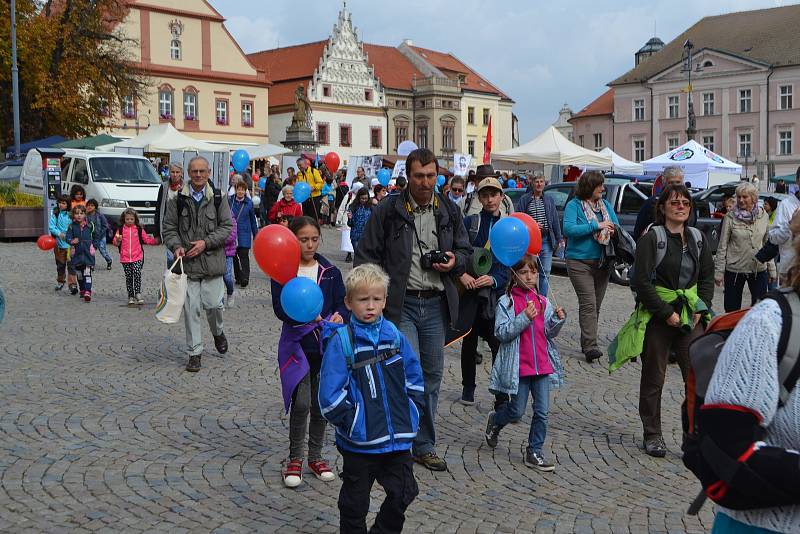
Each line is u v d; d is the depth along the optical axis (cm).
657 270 625
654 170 3178
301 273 581
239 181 1552
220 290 906
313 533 480
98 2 4219
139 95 4575
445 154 8219
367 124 7769
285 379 554
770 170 5484
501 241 595
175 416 712
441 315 602
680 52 7962
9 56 3825
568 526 495
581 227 948
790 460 231
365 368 425
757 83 7431
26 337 1053
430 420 597
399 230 586
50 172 2370
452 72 8600
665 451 634
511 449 645
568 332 1141
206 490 544
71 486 544
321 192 2220
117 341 1038
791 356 241
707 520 507
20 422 683
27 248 2192
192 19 6231
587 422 720
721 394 244
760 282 1075
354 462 421
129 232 1310
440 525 494
